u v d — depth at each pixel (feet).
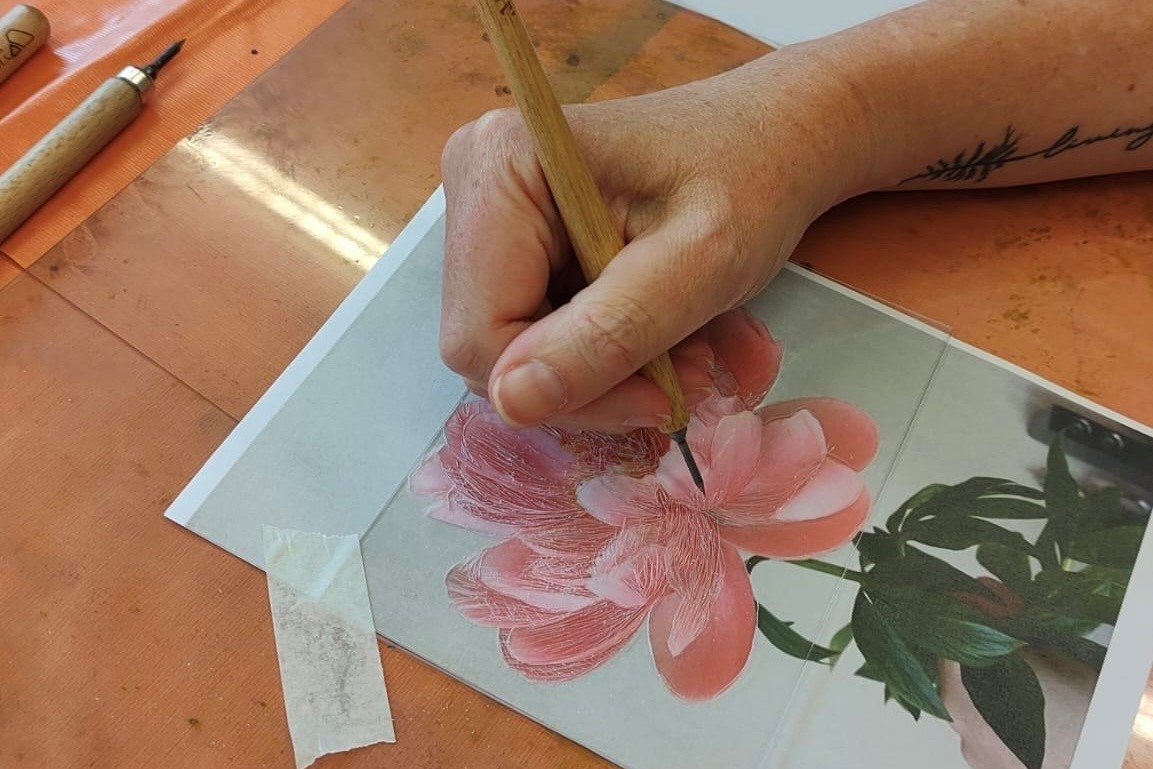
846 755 1.33
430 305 1.72
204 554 1.48
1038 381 1.60
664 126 1.48
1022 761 1.32
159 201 1.84
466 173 1.45
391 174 1.88
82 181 1.86
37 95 1.96
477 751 1.33
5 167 1.88
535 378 1.26
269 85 1.99
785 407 1.59
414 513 1.52
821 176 1.57
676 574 1.46
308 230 1.81
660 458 1.55
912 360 1.63
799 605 1.43
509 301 1.38
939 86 1.63
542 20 2.06
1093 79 1.62
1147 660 1.39
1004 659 1.39
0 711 1.36
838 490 1.52
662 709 1.36
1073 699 1.36
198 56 2.02
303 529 1.51
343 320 1.71
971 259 1.73
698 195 1.41
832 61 1.64
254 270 1.76
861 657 1.40
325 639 1.41
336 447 1.58
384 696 1.37
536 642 1.41
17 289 1.74
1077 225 1.76
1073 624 1.41
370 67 2.01
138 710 1.36
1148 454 1.54
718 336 1.66
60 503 1.53
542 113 1.26
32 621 1.43
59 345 1.68
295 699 1.37
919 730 1.34
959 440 1.56
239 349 1.68
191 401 1.63
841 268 1.73
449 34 2.05
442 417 1.61
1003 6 1.65
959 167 1.74
